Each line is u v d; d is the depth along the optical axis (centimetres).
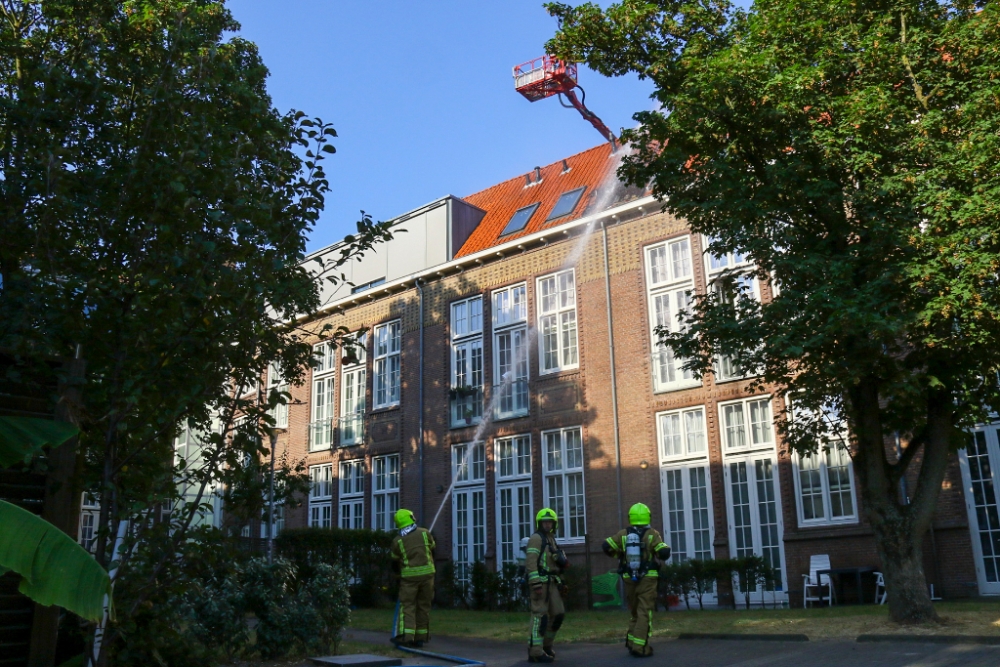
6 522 548
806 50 1221
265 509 905
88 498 797
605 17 1338
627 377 2231
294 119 872
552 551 1078
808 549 1875
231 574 902
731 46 1268
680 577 1947
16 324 724
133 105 890
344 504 2952
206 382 777
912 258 1084
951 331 1090
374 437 2884
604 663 1038
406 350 2841
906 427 1293
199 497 800
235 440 820
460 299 2711
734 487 2020
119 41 919
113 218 788
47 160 768
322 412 3134
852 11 1209
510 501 2441
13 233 785
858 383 1195
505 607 2255
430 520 2620
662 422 2166
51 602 533
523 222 2717
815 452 1369
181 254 769
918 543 1178
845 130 1134
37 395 732
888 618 1211
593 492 2233
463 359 2667
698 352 1330
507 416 2489
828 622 1238
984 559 1677
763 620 1348
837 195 1152
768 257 1177
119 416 771
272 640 1084
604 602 2072
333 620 1149
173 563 788
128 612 757
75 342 768
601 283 2336
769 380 1290
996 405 1216
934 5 1223
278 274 817
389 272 2986
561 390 2369
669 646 1166
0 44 898
